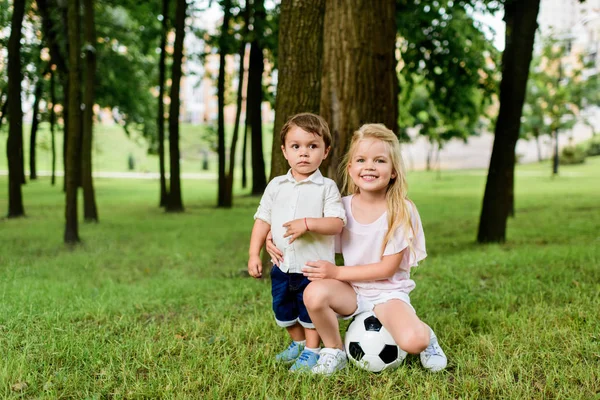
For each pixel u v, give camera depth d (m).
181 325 3.86
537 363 3.01
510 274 5.60
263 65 18.58
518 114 8.26
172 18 15.77
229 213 14.03
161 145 16.44
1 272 5.92
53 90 20.55
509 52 8.22
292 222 2.81
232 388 2.71
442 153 62.41
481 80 11.22
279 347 3.38
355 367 2.93
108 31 18.20
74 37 8.25
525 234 9.30
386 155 2.87
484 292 4.84
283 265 2.98
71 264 6.74
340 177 4.91
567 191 20.84
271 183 3.11
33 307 4.20
